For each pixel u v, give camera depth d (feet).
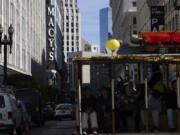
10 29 116.06
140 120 47.60
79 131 51.67
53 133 69.87
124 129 47.60
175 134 40.88
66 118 155.22
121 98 48.34
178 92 45.73
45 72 408.05
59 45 604.08
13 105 64.54
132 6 382.83
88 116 52.19
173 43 46.39
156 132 44.42
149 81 47.78
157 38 46.47
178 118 44.96
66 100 362.94
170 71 51.21
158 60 46.60
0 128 61.93
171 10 168.76
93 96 53.52
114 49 46.73
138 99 48.24
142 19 261.44
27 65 280.72
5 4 203.72
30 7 302.86
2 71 195.00
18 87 186.19
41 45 375.25
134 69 66.03
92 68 66.64
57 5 555.69
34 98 99.40
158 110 46.50
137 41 47.29
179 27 158.10
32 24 312.91
